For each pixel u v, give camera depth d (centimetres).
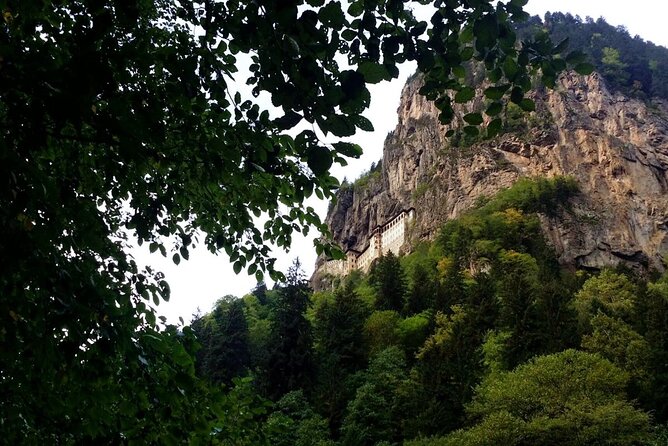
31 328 300
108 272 423
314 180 464
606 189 9269
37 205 298
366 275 11375
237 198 538
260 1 281
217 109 421
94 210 365
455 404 3197
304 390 4162
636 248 8275
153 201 520
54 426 347
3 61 273
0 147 267
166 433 362
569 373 2795
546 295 4044
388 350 4456
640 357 3400
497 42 340
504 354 3797
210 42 410
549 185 9175
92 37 281
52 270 288
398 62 332
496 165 10506
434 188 11400
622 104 10756
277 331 4697
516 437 2486
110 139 310
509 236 8062
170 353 348
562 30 14500
